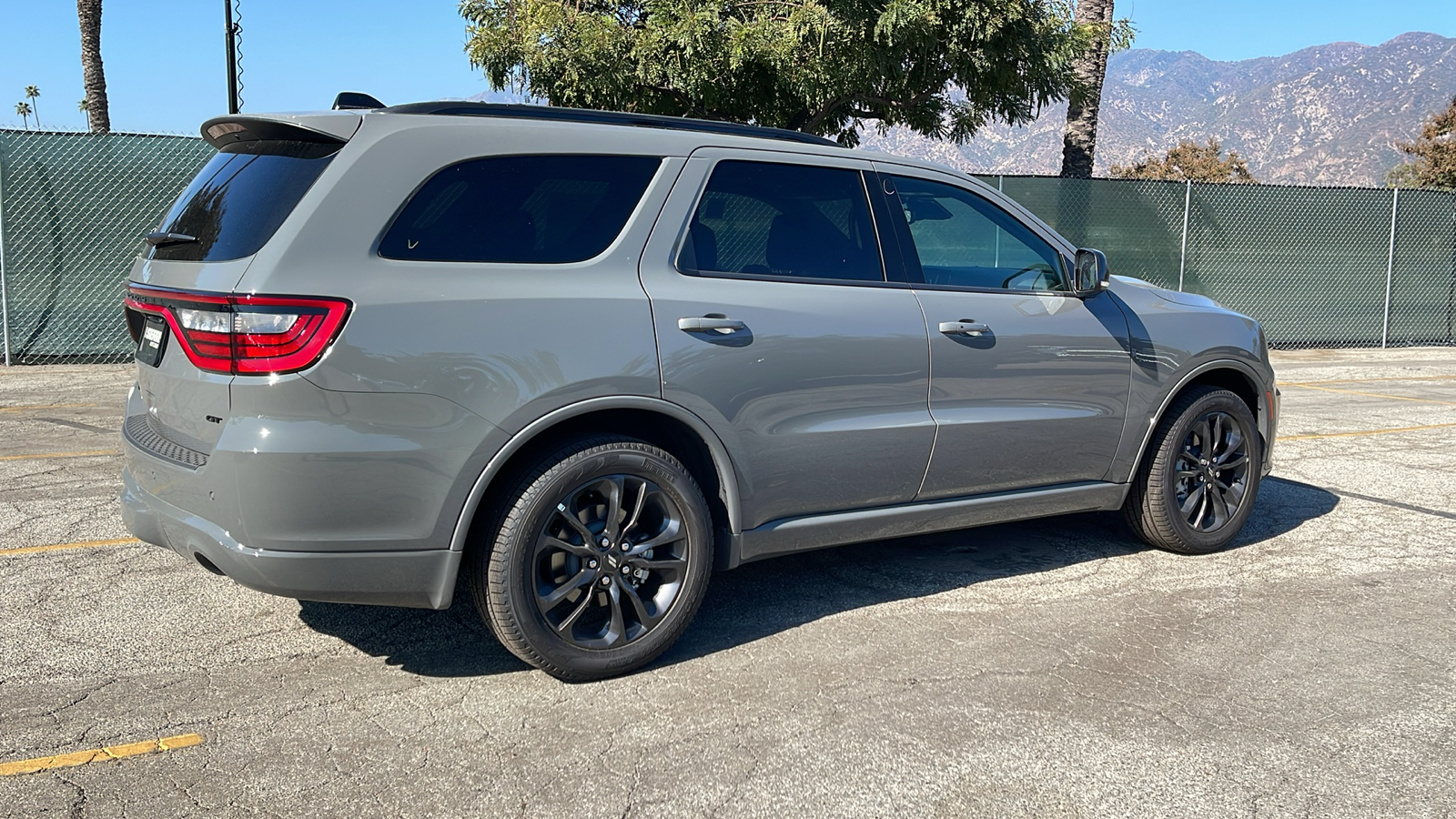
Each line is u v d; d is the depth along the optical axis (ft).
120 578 15.05
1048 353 14.70
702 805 9.15
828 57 36.06
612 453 11.39
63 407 29.76
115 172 38.24
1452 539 17.89
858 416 13.14
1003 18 35.81
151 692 11.32
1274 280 51.26
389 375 10.23
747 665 12.23
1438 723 10.82
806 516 13.17
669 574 12.10
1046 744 10.30
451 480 10.60
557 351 11.00
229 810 8.96
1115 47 49.08
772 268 12.78
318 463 10.03
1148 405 15.87
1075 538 17.83
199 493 10.44
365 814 8.93
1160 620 13.83
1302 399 35.73
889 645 12.87
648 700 11.28
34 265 37.88
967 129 42.88
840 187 13.61
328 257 10.18
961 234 14.56
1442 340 54.49
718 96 37.63
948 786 9.50
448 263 10.75
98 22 57.06
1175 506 16.38
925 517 14.10
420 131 10.92
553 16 35.24
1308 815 9.06
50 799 9.07
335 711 10.93
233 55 42.11
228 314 10.05
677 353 11.71
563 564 11.54
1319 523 18.90
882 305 13.34
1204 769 9.84
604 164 11.91
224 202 11.18
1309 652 12.72
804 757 10.02
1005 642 12.98
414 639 12.94
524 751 10.11
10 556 15.98
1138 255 48.88
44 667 11.91
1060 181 47.37
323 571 10.31
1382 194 52.39
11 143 37.06
